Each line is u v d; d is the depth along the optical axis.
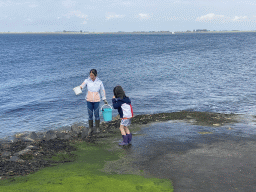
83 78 20.56
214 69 24.36
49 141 6.47
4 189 3.68
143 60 34.47
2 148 6.06
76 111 11.16
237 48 56.78
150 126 7.66
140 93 14.41
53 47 72.31
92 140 6.53
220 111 10.34
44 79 20.28
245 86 15.73
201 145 5.75
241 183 3.85
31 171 4.46
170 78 19.56
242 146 5.59
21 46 79.00
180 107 11.25
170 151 5.41
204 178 4.04
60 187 3.75
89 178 4.09
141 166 4.63
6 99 13.63
